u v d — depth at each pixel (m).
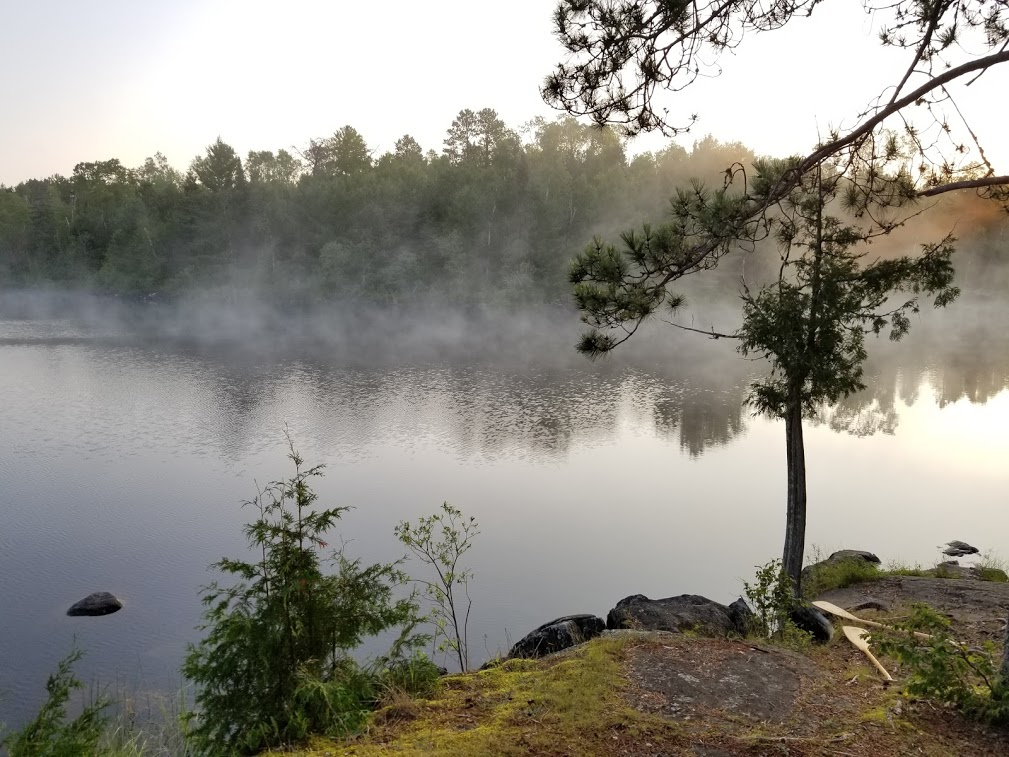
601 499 27.77
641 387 59.00
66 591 18.94
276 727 4.86
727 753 4.50
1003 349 87.62
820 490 28.94
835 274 11.75
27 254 151.00
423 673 5.91
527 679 5.87
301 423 43.72
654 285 10.24
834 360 11.97
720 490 29.31
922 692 5.23
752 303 12.95
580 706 5.15
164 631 16.33
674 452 36.78
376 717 5.21
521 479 31.05
